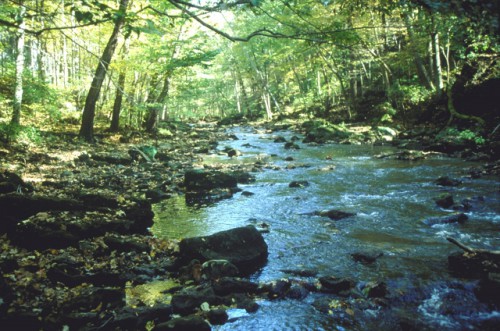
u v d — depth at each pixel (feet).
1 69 59.77
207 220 25.55
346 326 12.76
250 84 192.03
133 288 15.60
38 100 61.62
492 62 58.75
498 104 54.29
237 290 15.15
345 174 39.11
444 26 36.06
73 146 52.65
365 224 23.25
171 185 35.99
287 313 13.65
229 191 33.01
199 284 15.87
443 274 15.98
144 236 21.20
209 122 155.12
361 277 16.16
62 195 26.30
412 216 24.27
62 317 12.35
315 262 18.08
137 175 39.65
